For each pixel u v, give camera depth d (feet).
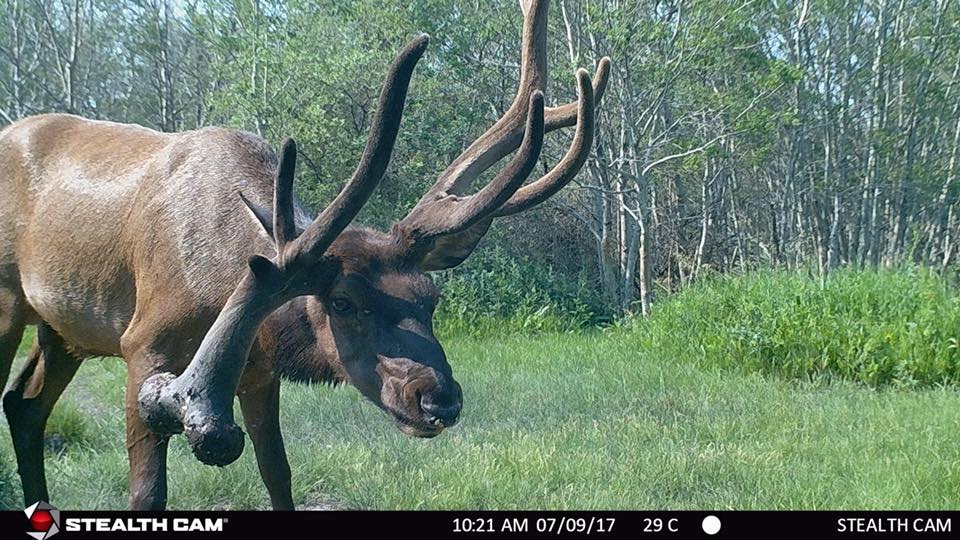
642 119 68.85
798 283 42.39
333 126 62.69
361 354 13.71
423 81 63.77
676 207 90.17
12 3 87.92
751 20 65.77
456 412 13.21
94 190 17.38
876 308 39.37
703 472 22.52
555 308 56.18
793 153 84.12
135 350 15.99
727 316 40.88
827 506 20.26
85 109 94.12
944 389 32.86
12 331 18.71
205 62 92.22
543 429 26.99
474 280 55.36
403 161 65.77
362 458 23.24
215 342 13.01
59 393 19.34
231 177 16.14
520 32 65.62
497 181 13.50
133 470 15.94
